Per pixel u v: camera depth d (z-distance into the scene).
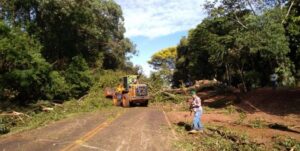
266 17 25.50
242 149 12.20
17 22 43.53
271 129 16.92
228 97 34.91
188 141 13.80
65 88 35.44
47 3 41.03
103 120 20.77
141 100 32.12
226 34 33.81
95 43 54.03
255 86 40.12
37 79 29.14
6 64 28.08
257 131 16.28
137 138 14.36
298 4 28.34
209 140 13.92
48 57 45.97
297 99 26.12
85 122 19.91
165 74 41.31
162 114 24.44
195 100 16.22
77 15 44.31
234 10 29.61
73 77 38.44
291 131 16.38
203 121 20.08
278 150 12.20
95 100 34.19
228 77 45.41
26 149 12.52
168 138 14.41
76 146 12.77
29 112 25.05
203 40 38.91
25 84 27.73
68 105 30.08
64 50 48.28
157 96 36.31
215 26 34.97
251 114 23.28
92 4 45.66
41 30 44.00
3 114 21.66
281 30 25.28
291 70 31.75
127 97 32.28
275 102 26.61
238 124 18.72
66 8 41.59
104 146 12.77
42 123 20.33
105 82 42.50
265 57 30.33
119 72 50.09
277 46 24.97
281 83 35.75
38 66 29.25
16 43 28.48
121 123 19.20
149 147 12.62
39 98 31.25
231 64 40.06
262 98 29.42
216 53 34.84
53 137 14.85
